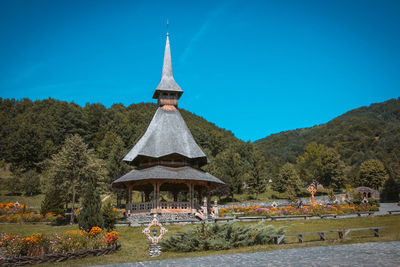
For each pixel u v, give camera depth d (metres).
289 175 75.06
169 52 44.28
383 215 33.41
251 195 73.12
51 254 15.50
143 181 34.62
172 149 36.22
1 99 160.38
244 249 16.45
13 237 16.19
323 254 13.16
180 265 12.78
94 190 22.61
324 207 38.72
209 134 122.94
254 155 73.50
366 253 12.77
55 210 38.19
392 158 117.12
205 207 31.23
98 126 132.88
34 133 95.62
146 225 27.64
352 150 145.75
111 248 17.97
